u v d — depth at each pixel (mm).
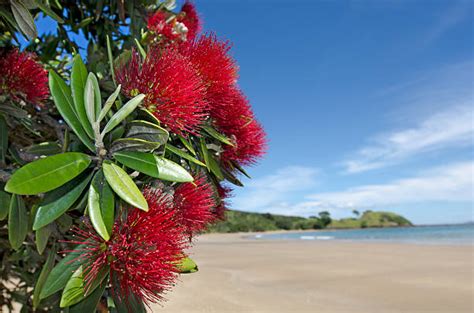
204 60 1472
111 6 2307
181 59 1319
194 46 1526
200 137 1487
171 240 1172
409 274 12211
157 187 1289
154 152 1264
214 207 1685
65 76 2621
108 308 1503
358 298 8789
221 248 29906
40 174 1031
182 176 1158
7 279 2654
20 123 1822
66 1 2545
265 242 40781
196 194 1421
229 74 1514
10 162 1740
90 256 1133
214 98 1485
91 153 1267
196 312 7215
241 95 1625
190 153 1579
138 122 1197
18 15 1498
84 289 1135
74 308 1254
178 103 1237
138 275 1112
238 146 1626
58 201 1124
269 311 7512
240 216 110375
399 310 7660
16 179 983
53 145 1465
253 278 12109
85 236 1169
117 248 1105
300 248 27312
